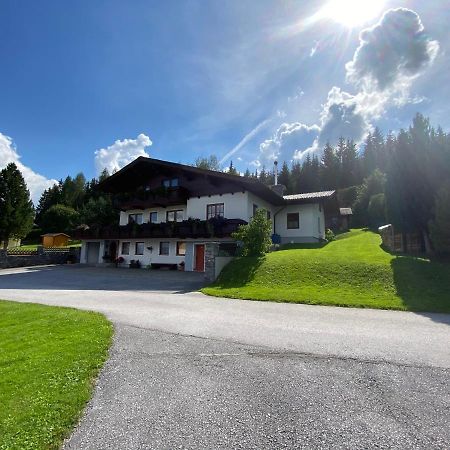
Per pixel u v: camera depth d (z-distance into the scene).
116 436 3.31
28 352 5.62
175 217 27.91
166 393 4.20
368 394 4.07
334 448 3.09
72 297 12.35
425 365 4.93
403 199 15.90
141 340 6.27
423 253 15.77
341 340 6.22
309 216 28.20
